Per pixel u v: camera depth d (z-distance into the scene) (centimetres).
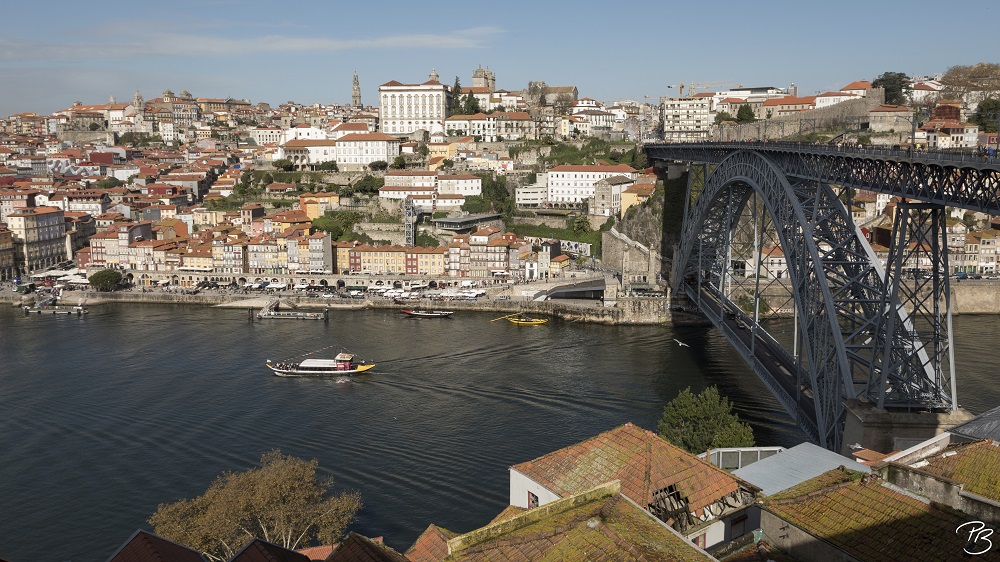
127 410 10962
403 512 7669
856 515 3216
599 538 2970
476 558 3083
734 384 11969
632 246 19512
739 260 17738
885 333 7394
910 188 6794
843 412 7475
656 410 10738
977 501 3067
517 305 18550
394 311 18838
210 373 12950
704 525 3712
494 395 11538
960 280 17475
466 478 8481
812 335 8300
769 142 10419
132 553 3859
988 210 5856
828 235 8325
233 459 9150
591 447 4262
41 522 7675
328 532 6269
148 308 19275
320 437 9812
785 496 3531
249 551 3875
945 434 4194
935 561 2850
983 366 12150
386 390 11900
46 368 13250
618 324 17100
